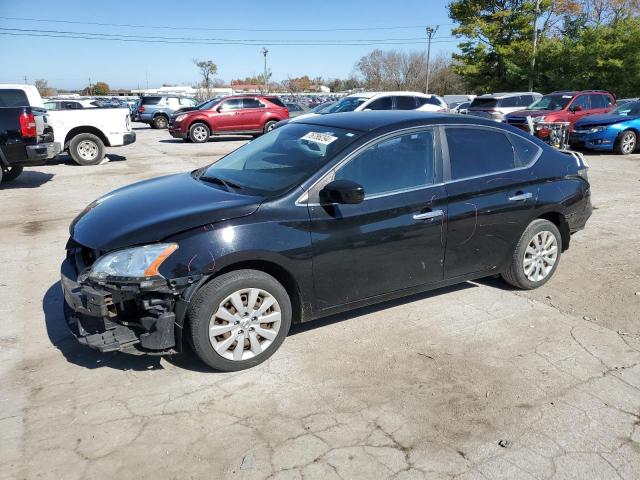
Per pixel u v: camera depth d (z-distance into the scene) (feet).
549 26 127.54
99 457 8.87
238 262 11.04
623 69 95.66
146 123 105.70
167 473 8.54
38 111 32.50
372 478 8.46
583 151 50.60
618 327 13.79
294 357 12.10
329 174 12.03
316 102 156.35
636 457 9.00
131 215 11.53
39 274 17.35
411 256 13.20
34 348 12.48
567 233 16.61
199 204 11.55
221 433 9.50
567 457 8.98
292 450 9.07
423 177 13.35
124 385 10.96
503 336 13.23
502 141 15.08
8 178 34.78
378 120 13.66
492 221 14.42
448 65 215.92
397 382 11.15
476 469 8.69
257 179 12.75
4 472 8.49
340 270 12.22
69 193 31.09
